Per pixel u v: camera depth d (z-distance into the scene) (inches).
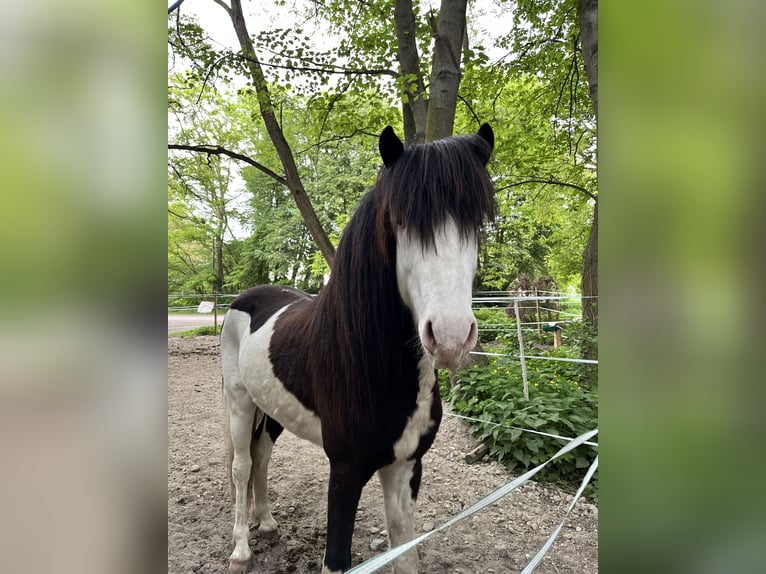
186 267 871.7
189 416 205.0
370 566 31.4
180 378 285.3
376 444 64.9
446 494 127.6
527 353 230.8
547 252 711.7
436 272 51.2
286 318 92.2
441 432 170.7
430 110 196.5
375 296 62.7
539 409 146.9
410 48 225.3
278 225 829.8
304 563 94.7
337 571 63.0
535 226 653.9
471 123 316.2
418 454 70.1
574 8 252.8
